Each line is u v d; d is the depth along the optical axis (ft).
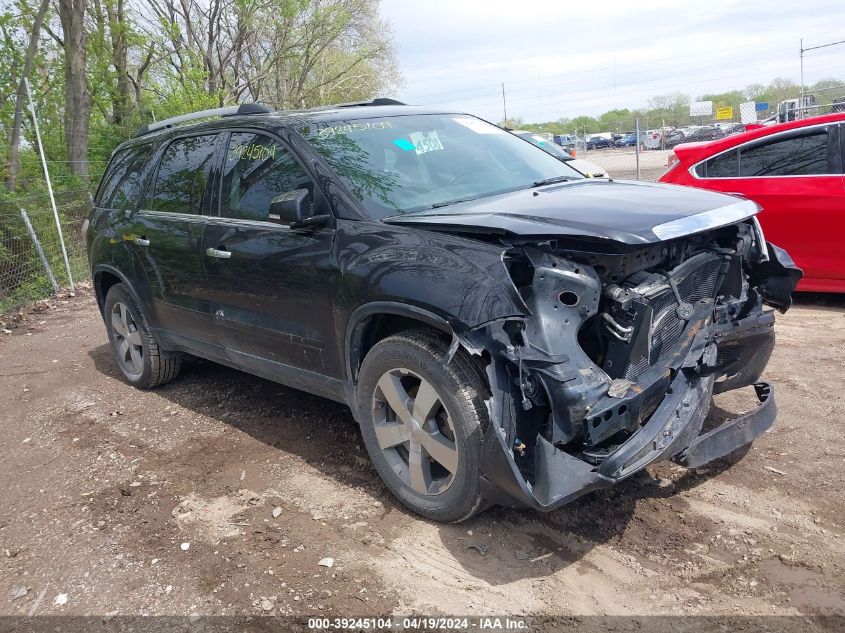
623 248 9.22
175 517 11.96
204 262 14.44
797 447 12.60
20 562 11.16
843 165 19.94
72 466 14.48
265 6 100.27
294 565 10.28
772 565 9.43
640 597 9.03
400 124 14.23
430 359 10.12
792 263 12.26
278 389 17.71
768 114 88.58
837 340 17.99
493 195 12.51
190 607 9.57
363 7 119.96
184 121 17.63
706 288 11.20
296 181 12.73
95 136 72.13
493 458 9.14
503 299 9.16
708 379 10.50
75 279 37.22
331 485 12.55
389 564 10.11
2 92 62.90
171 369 18.31
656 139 83.30
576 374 9.02
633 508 11.00
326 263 11.66
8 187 47.24
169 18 91.56
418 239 10.56
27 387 20.42
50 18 68.69
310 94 132.77
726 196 11.48
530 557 10.02
